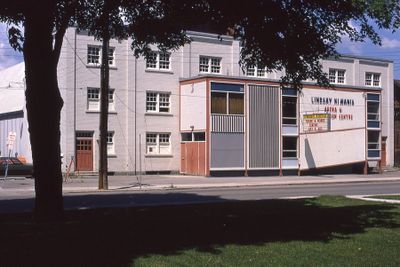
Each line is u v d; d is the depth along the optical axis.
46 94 11.31
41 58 11.21
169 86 40.16
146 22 13.30
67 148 36.25
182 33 14.07
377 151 45.81
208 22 12.19
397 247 8.84
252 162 38.91
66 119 36.25
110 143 38.00
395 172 47.22
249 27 11.30
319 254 8.11
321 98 42.34
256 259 7.66
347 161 43.38
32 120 11.38
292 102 41.09
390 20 10.10
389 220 12.45
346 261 7.68
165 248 8.33
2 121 45.03
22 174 35.50
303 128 41.31
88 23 13.84
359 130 44.19
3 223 11.19
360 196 21.05
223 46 42.50
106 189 26.88
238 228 10.64
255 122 39.16
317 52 11.69
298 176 40.06
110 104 38.03
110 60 38.03
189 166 39.16
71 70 36.50
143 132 39.12
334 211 14.35
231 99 38.25
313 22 11.16
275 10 10.79
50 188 11.50
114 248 8.22
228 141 37.97
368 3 9.97
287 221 11.90
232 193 24.56
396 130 56.00
